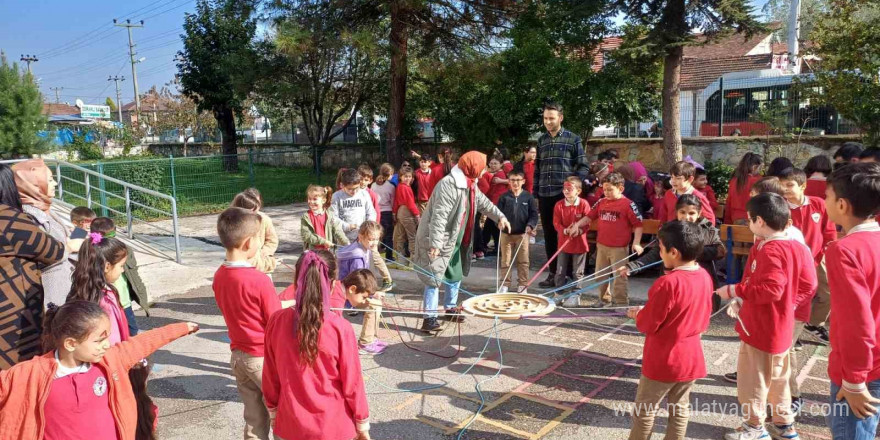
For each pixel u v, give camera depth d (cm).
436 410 434
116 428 272
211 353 562
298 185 1925
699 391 450
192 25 2323
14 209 300
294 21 1553
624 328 600
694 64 2408
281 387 272
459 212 578
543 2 1491
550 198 754
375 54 1539
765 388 361
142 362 312
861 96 1080
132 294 531
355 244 590
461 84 1708
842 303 252
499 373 496
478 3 1585
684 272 324
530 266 865
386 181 947
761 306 353
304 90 1945
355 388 271
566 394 456
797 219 490
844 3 1096
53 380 252
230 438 405
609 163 850
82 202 1495
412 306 692
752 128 1427
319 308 263
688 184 601
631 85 1443
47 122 2917
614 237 616
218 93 2333
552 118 743
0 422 248
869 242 255
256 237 344
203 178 1755
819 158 625
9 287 295
